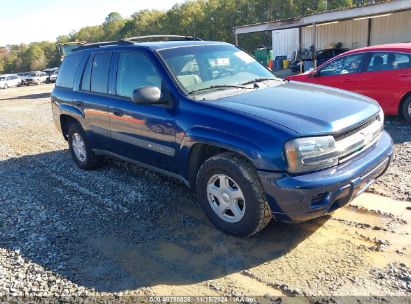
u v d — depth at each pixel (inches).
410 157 226.1
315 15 721.0
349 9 663.8
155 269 136.6
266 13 2415.1
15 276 136.6
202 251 145.4
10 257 149.4
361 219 157.8
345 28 917.2
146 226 167.5
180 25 2881.4
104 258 145.3
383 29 845.2
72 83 235.8
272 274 128.6
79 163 250.1
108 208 187.3
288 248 142.4
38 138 375.9
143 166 194.4
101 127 209.6
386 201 171.3
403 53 303.4
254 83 178.2
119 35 3816.4
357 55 331.0
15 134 412.8
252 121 136.8
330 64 350.9
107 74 204.4
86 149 236.4
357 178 134.6
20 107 715.4
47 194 212.5
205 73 177.3
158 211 180.1
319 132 129.6
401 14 806.5
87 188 216.1
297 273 128.0
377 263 129.4
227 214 152.3
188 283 128.0
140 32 3400.6
